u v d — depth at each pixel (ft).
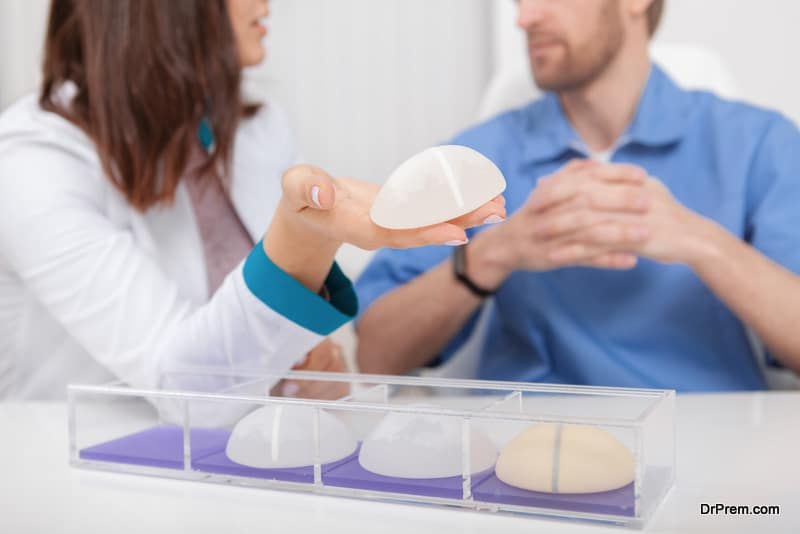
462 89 5.77
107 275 2.52
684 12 5.57
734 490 1.54
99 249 2.56
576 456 1.38
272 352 2.07
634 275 3.75
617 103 4.04
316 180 1.51
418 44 5.74
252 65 3.44
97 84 2.86
